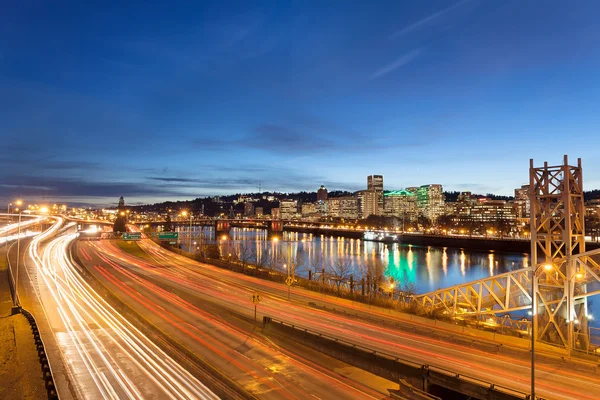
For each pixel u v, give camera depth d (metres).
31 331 50.44
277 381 37.62
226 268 117.94
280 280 96.50
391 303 74.12
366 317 60.03
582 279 48.91
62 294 77.06
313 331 49.47
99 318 59.34
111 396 33.44
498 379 36.38
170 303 69.50
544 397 32.62
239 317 58.78
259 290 85.44
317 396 34.69
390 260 187.62
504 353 43.47
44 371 36.09
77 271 105.44
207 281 96.12
